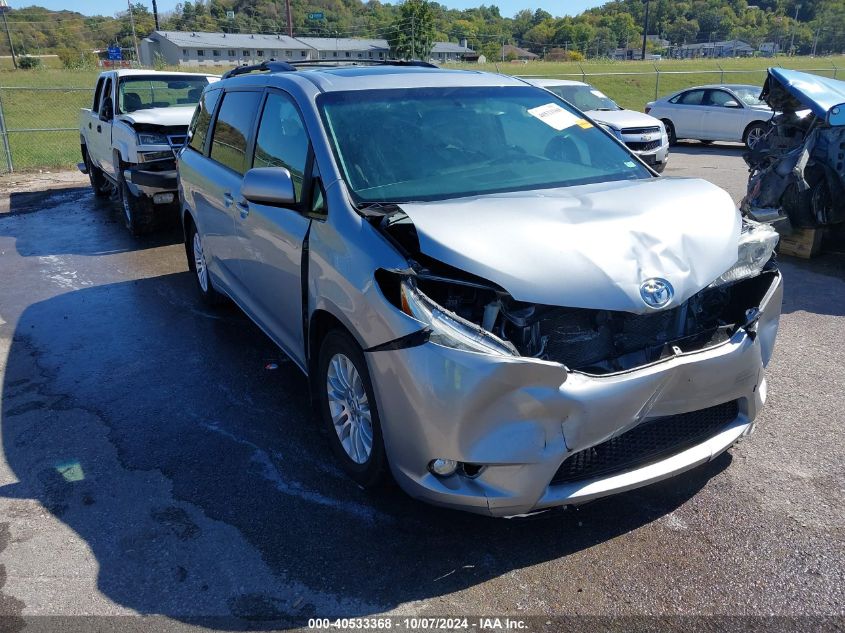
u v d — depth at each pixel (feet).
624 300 9.01
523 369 8.53
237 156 15.71
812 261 24.22
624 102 95.71
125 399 14.85
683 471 9.93
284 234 12.48
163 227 32.04
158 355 17.21
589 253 9.29
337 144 12.01
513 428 8.73
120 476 11.96
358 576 9.43
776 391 14.57
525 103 14.26
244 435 13.24
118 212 35.68
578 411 8.75
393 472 9.95
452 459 9.00
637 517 10.52
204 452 12.66
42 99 91.09
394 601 8.98
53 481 11.87
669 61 160.56
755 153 26.48
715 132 57.77
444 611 8.80
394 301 9.37
